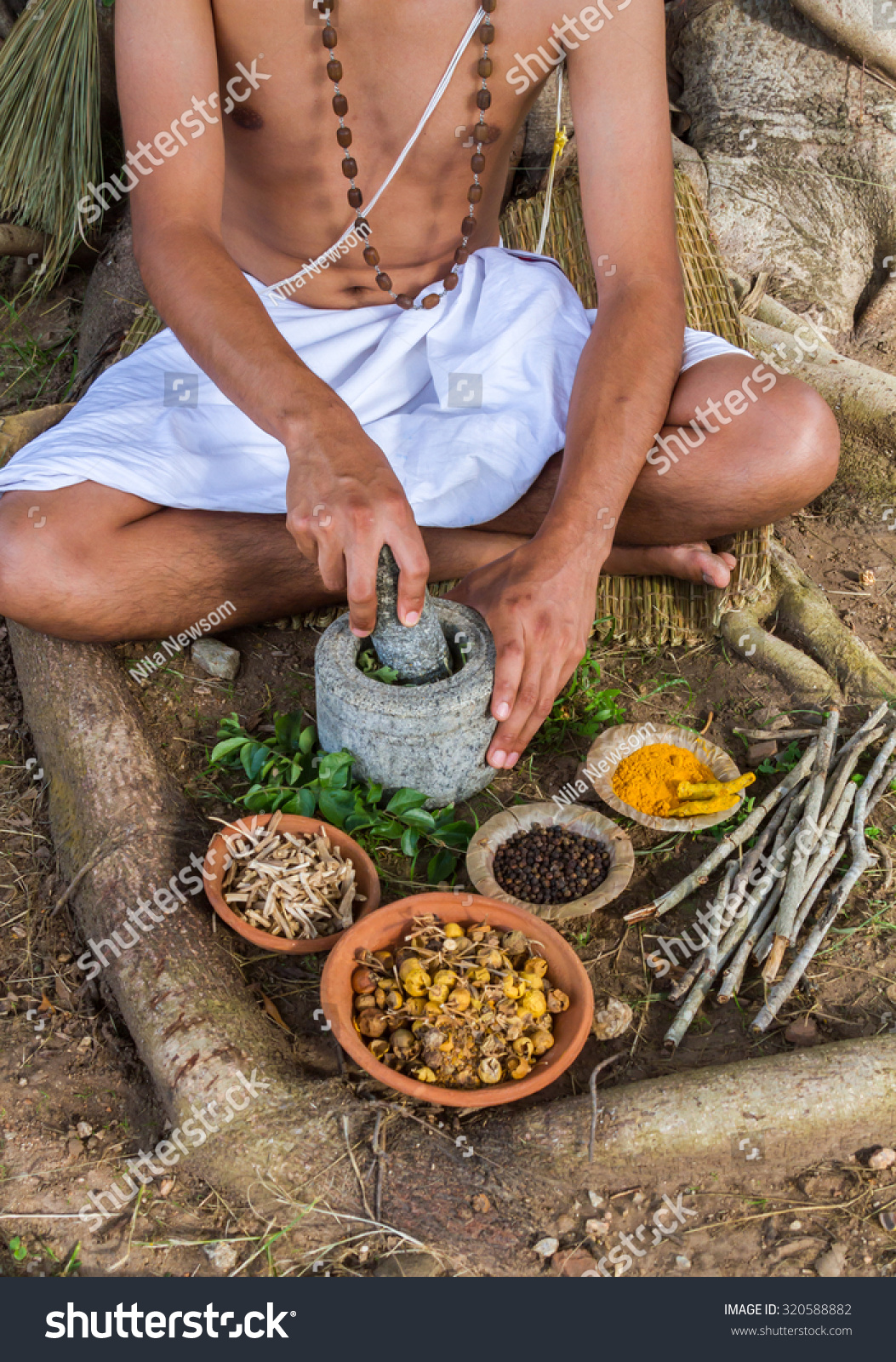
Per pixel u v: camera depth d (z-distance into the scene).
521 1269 1.86
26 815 2.69
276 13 2.44
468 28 2.46
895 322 4.37
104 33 4.30
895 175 4.15
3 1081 2.11
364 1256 1.87
